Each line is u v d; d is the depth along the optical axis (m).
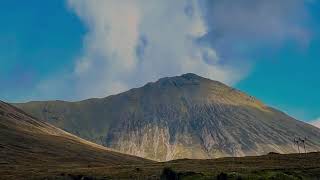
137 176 127.88
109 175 133.88
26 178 140.00
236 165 148.62
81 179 130.75
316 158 145.50
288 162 143.50
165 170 75.62
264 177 67.94
